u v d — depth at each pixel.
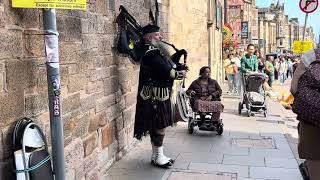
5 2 3.81
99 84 6.32
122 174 6.54
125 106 7.66
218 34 25.27
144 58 6.78
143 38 6.98
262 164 7.12
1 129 3.71
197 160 7.35
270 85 21.66
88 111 5.85
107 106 6.70
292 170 6.79
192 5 14.95
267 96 17.97
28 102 4.21
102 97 6.45
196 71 16.03
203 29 17.84
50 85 3.86
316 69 4.23
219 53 26.12
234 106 14.77
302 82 4.27
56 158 3.94
